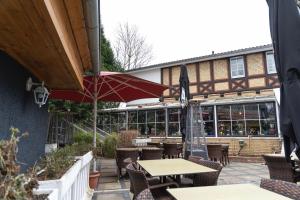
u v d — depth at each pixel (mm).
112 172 9148
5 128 2979
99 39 3656
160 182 4238
